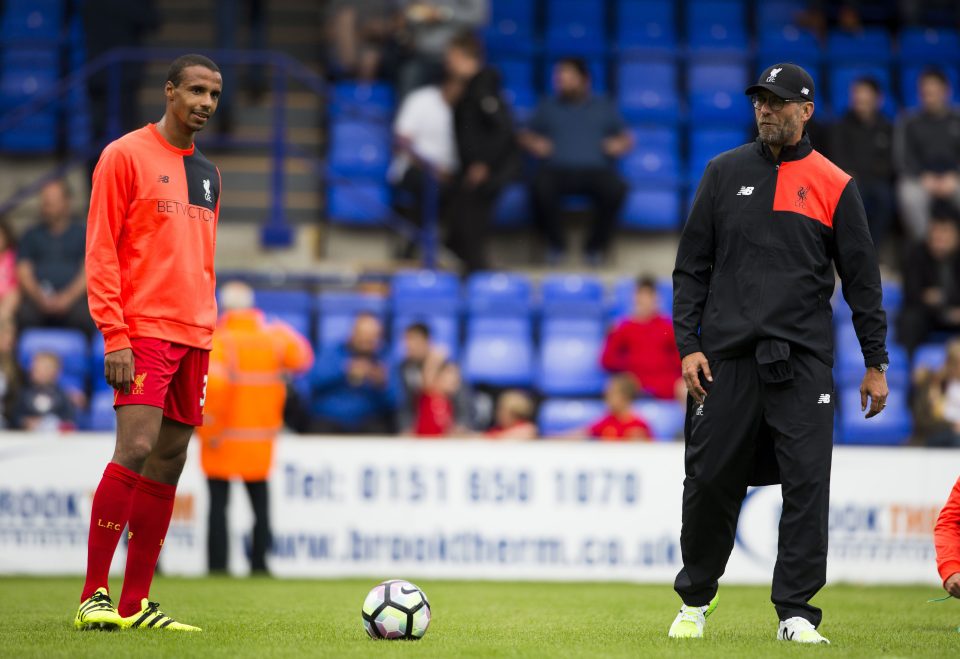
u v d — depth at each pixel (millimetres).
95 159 49750
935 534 19750
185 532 35156
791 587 17547
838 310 49062
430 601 26109
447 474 35281
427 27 52188
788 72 17812
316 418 40188
